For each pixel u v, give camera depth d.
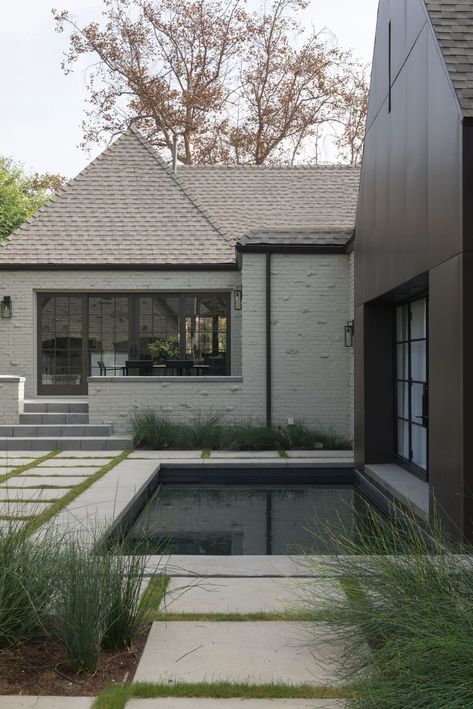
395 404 10.01
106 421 12.79
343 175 17.33
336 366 13.02
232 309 14.55
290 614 4.08
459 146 5.55
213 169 17.61
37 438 11.89
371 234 9.23
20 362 14.28
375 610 3.44
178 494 9.34
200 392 12.91
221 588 4.64
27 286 14.31
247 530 7.19
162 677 3.26
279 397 13.00
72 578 3.50
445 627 2.96
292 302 13.04
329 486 10.10
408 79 7.16
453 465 5.79
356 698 2.88
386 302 9.70
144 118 25.78
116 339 14.55
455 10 6.46
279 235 13.01
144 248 14.58
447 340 5.94
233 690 3.12
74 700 3.04
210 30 25.41
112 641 3.58
